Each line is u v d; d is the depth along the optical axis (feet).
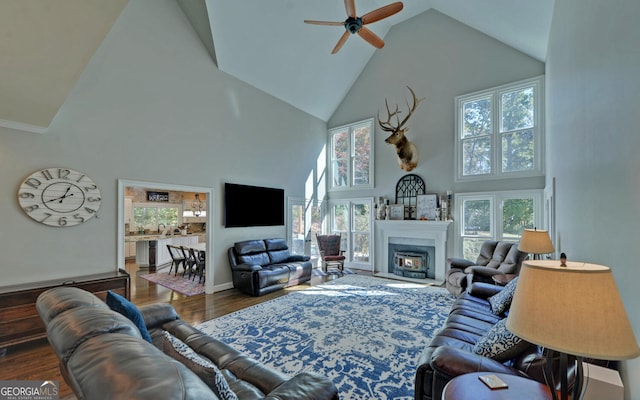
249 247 17.93
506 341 5.74
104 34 8.97
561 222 9.76
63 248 11.47
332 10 18.08
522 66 17.01
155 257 23.71
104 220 12.53
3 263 10.23
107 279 11.47
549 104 13.47
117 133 12.99
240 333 11.03
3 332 9.34
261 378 5.50
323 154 25.41
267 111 20.29
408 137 21.21
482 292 10.74
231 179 17.84
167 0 14.93
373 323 11.91
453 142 19.34
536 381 4.74
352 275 21.20
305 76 21.08
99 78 12.51
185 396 2.48
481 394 4.29
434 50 20.30
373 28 21.20
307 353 9.48
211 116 16.79
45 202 11.03
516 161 17.20
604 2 5.05
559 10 9.79
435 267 19.71
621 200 4.33
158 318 8.17
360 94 24.03
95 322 3.84
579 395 3.52
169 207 32.71
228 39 16.17
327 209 25.77
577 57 7.15
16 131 10.48
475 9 15.84
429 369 5.95
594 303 3.09
